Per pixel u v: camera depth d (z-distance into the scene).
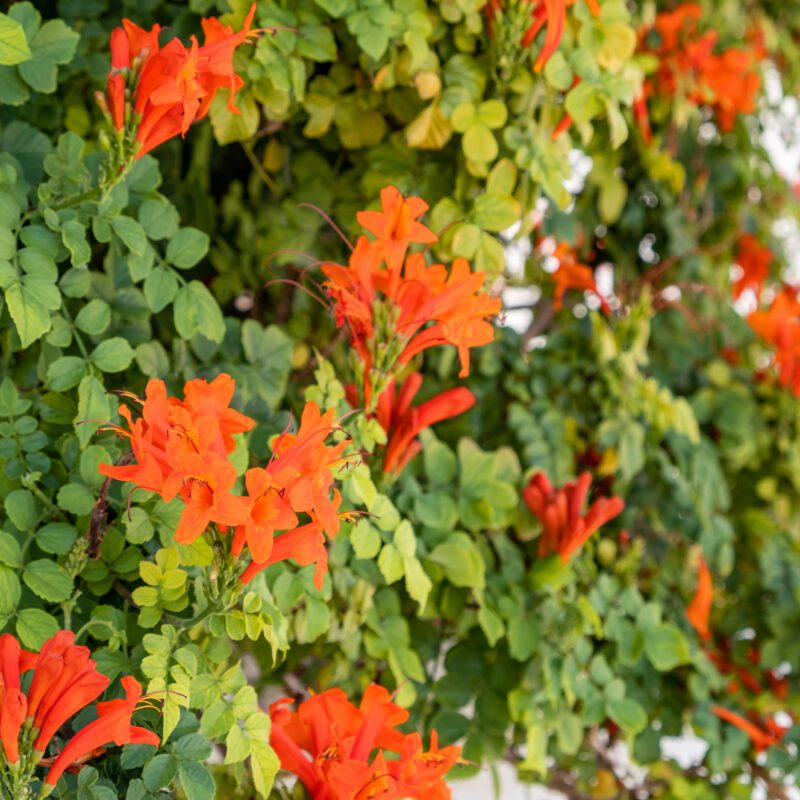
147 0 1.34
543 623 1.34
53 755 1.19
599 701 1.37
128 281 1.28
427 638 1.35
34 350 1.27
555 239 1.47
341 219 1.37
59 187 1.23
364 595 1.29
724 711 1.44
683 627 1.48
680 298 1.56
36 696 1.14
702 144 1.58
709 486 1.49
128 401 1.28
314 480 1.16
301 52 1.29
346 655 1.31
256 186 1.40
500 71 1.32
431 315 1.23
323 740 1.22
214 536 1.16
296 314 1.39
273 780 1.20
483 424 1.43
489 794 1.61
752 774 1.48
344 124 1.34
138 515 1.21
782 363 1.53
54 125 1.32
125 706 1.14
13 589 1.19
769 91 1.66
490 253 1.31
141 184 1.27
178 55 1.18
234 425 1.16
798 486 1.54
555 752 1.42
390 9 1.30
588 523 1.34
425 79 1.30
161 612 1.20
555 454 1.42
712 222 1.60
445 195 1.34
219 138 1.30
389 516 1.27
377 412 1.28
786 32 1.65
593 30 1.33
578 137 1.39
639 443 1.44
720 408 1.53
